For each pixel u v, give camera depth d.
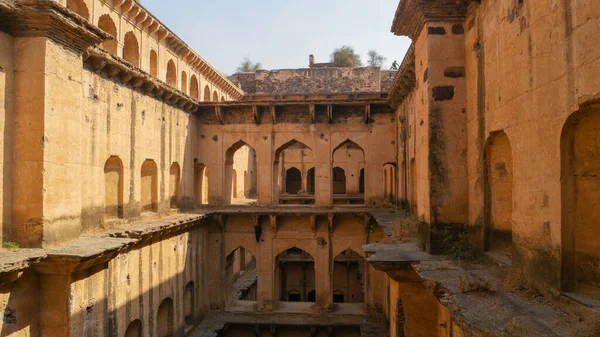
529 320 4.69
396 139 17.08
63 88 8.59
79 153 9.16
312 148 17.58
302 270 26.02
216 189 17.86
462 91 8.54
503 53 6.73
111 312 10.09
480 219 7.82
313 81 28.69
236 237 17.53
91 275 9.11
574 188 5.14
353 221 17.17
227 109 17.83
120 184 12.02
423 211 9.12
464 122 8.50
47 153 8.12
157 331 13.14
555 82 5.19
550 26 5.29
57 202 8.43
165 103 14.79
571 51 4.82
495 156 7.57
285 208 17.53
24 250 7.83
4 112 7.86
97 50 10.12
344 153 26.98
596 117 4.84
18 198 8.02
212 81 22.84
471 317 4.84
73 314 8.30
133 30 14.42
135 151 12.65
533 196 5.79
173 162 15.49
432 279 6.54
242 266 24.27
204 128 17.94
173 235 14.00
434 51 8.62
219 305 17.34
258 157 17.67
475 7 7.97
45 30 8.03
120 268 10.60
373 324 15.95
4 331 7.25
